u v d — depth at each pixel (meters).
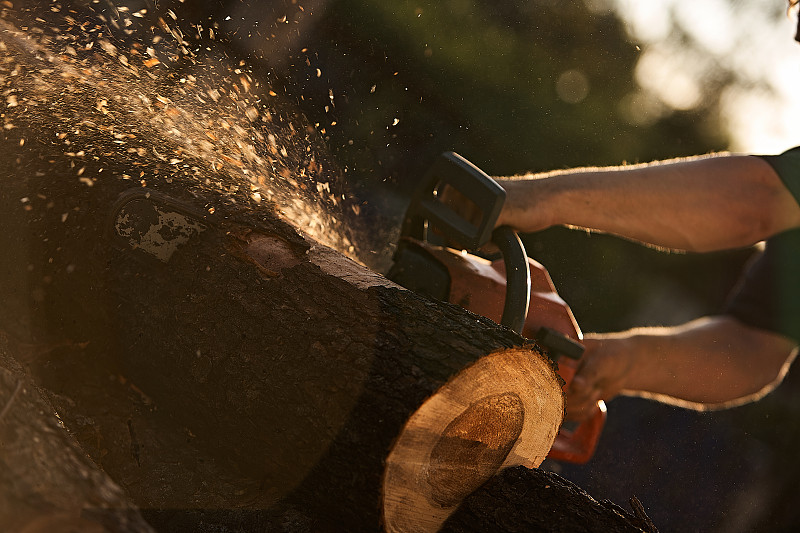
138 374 1.68
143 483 1.57
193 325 1.53
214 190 1.73
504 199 1.70
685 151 7.74
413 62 5.50
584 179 1.85
